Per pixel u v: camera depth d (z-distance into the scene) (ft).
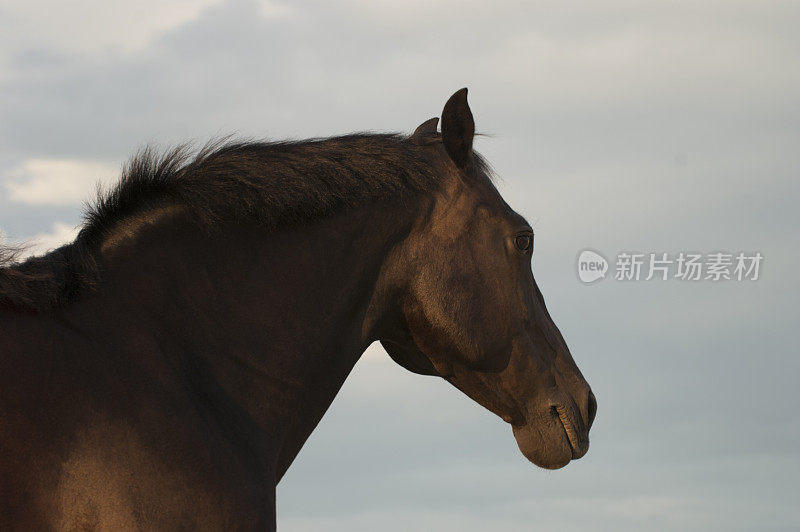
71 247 10.21
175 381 9.80
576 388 13.42
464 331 12.26
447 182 12.48
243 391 10.51
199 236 10.65
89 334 9.57
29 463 8.57
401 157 12.09
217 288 10.59
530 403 13.03
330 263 11.39
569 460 13.17
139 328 9.89
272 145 11.51
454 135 12.54
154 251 10.39
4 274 9.38
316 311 11.24
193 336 10.29
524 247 12.77
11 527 8.40
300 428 11.20
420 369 13.41
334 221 11.50
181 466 9.26
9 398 8.73
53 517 8.63
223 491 9.41
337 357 11.57
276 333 10.85
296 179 11.12
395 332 12.75
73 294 9.73
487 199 12.69
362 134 12.32
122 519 8.83
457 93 12.40
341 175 11.47
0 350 8.96
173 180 10.68
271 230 11.05
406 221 12.07
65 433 8.83
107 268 10.14
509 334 12.62
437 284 12.17
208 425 9.75
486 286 12.42
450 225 12.31
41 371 9.02
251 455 10.07
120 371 9.46
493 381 12.88
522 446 13.26
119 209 10.51
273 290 10.93
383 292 12.09
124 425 9.14
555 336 13.44
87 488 8.78
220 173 10.81
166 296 10.24
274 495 10.20
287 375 10.90
